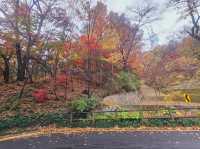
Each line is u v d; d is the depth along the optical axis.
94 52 28.19
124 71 35.62
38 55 28.84
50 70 30.17
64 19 26.45
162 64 43.53
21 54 31.75
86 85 30.98
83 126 24.36
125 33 38.88
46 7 26.00
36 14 25.75
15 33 25.47
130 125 24.11
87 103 25.88
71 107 25.64
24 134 22.58
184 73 41.56
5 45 27.67
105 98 29.58
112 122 24.36
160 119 24.22
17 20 25.09
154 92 37.31
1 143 19.80
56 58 27.88
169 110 25.17
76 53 27.36
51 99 28.38
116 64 34.22
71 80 30.14
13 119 24.33
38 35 26.02
